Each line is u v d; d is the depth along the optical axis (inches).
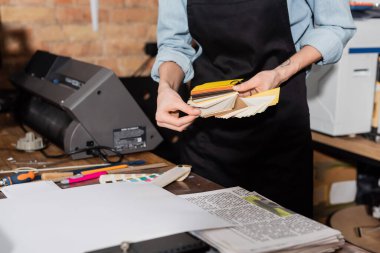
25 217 31.0
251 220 31.4
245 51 51.1
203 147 56.1
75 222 30.1
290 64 45.2
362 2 66.9
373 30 66.1
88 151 51.7
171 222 29.8
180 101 39.9
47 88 59.4
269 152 53.6
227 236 28.6
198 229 29.0
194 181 41.9
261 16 49.0
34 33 92.4
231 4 49.9
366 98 67.9
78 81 55.6
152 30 102.8
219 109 37.0
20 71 72.3
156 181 40.2
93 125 51.6
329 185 78.7
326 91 68.4
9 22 89.8
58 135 55.2
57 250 26.6
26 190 37.7
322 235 28.9
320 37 46.9
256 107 36.7
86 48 97.7
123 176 41.9
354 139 68.2
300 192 55.2
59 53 95.5
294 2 50.0
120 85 52.6
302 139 53.5
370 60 66.7
